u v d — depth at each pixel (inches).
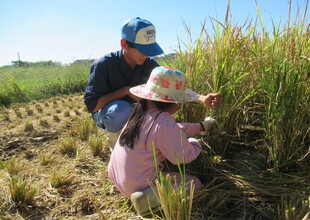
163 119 81.0
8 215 88.3
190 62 109.1
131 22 98.7
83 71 461.7
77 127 175.3
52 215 89.5
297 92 86.0
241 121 112.9
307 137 95.7
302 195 81.6
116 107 110.7
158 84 81.5
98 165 122.0
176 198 73.0
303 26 89.0
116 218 84.7
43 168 123.8
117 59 113.3
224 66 98.0
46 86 411.8
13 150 149.1
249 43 98.0
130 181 83.7
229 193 88.8
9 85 369.4
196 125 96.6
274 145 92.9
